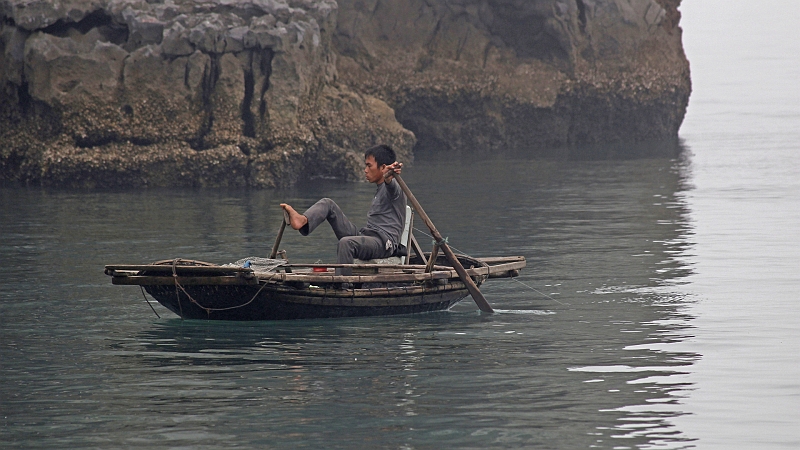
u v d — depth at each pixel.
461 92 102.06
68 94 73.94
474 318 34.88
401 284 36.19
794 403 24.89
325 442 22.16
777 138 110.00
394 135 85.31
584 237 53.00
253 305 33.28
